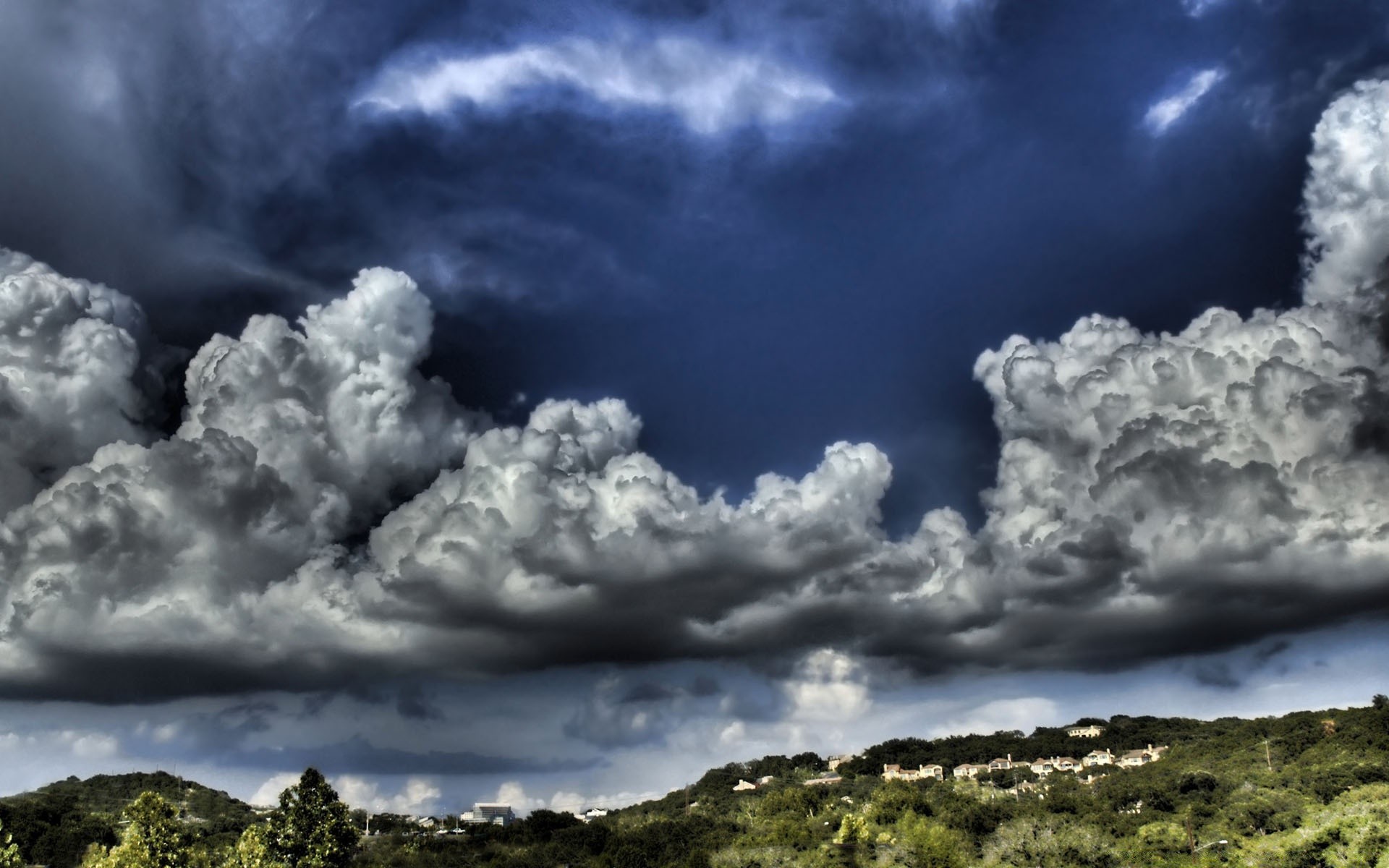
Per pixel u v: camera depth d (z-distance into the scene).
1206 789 152.12
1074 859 130.75
